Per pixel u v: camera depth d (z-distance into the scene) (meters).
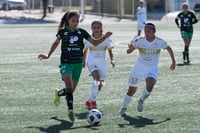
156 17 155.62
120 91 34.12
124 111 26.59
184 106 28.80
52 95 32.81
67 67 25.86
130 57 55.34
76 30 26.14
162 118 25.81
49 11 166.50
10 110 28.25
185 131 23.08
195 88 34.91
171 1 162.00
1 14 161.38
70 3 174.12
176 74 41.66
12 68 46.94
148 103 29.75
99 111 25.36
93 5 165.62
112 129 23.58
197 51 61.47
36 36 93.88
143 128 23.73
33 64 49.94
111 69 45.47
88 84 37.25
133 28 115.00
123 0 158.12
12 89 35.31
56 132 23.17
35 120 25.73
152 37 26.11
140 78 26.41
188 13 49.66
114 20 152.00
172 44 72.88
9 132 23.28
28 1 182.00
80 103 30.12
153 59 26.34
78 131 23.28
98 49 28.64
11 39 87.00
